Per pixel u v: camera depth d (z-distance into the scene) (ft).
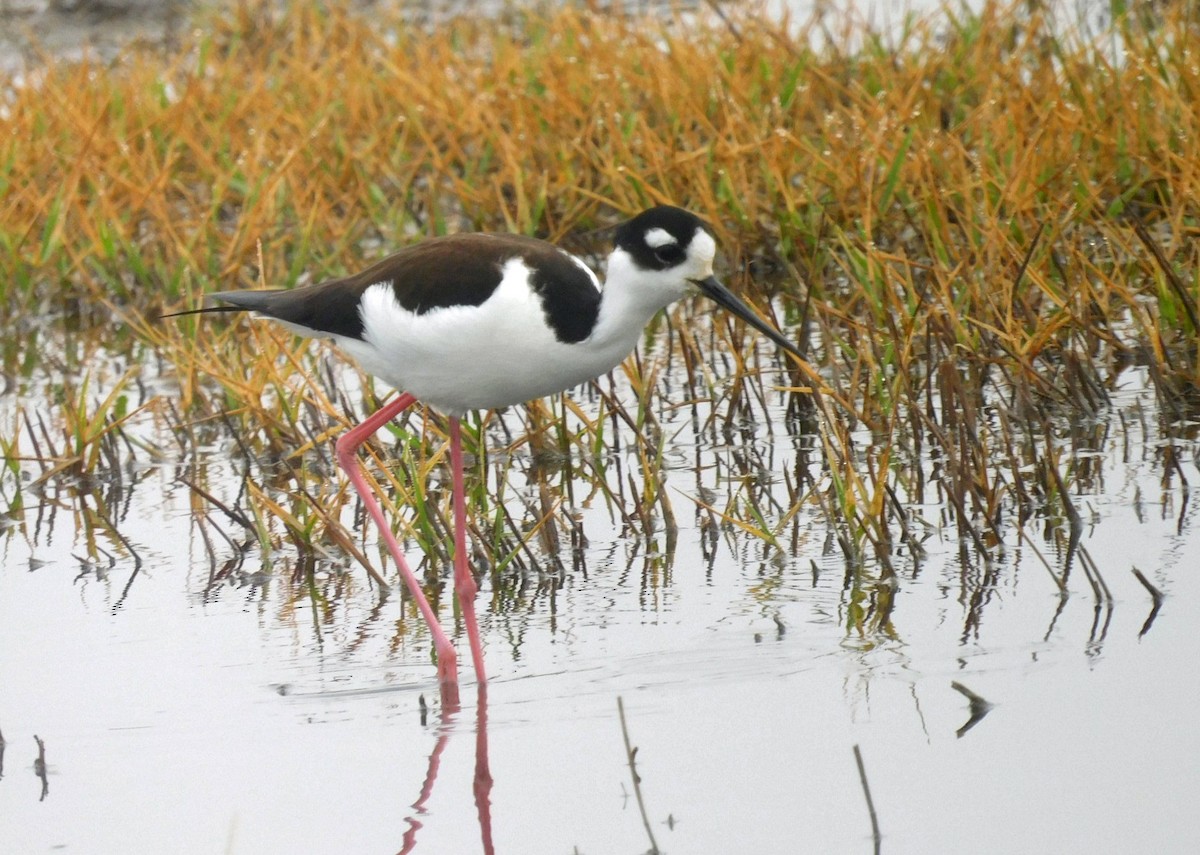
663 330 44.01
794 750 23.45
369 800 22.84
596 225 48.88
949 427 33.63
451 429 28.66
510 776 23.31
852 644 26.61
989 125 45.27
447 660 26.30
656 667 26.30
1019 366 35.32
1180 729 23.31
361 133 53.31
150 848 21.77
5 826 22.34
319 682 26.55
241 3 65.51
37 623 29.07
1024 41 50.06
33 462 37.11
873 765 22.91
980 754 23.02
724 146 45.85
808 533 31.48
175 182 49.08
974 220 40.50
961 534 30.01
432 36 62.69
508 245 27.12
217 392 40.98
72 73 56.85
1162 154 42.27
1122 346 36.94
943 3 53.52
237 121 52.90
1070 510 30.37
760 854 20.94
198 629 28.73
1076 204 40.16
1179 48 45.44
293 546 32.55
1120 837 20.92
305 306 28.94
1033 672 25.23
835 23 57.98
